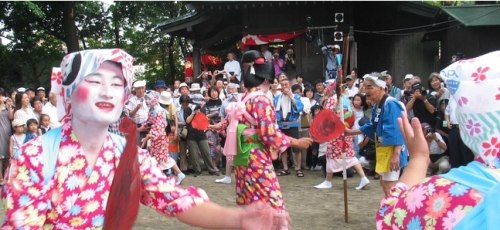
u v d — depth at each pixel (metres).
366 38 16.38
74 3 20.08
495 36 12.33
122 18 23.39
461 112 1.54
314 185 8.19
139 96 9.16
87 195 2.00
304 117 9.95
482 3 14.48
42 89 11.26
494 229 1.33
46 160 1.96
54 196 1.95
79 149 2.02
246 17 14.94
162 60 27.48
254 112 4.27
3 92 9.52
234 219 1.98
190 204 2.06
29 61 21.08
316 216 6.04
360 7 15.85
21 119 9.06
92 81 2.01
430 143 8.30
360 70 16.52
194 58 16.75
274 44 16.23
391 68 15.73
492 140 1.48
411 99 8.77
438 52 15.38
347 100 7.47
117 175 1.57
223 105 9.82
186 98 9.97
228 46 20.42
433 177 1.56
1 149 9.20
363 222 5.73
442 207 1.46
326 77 12.77
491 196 1.37
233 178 9.27
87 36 22.89
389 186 5.27
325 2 14.59
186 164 10.04
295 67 14.91
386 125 5.04
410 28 15.23
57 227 1.96
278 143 4.22
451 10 12.58
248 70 4.43
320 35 14.70
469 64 1.55
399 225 1.60
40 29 21.06
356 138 9.30
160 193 2.10
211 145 10.06
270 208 1.90
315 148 9.88
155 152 8.43
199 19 15.41
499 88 1.46
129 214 1.53
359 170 7.64
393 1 14.83
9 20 20.02
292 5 14.74
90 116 1.98
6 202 1.91
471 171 1.50
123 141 2.15
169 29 15.66
